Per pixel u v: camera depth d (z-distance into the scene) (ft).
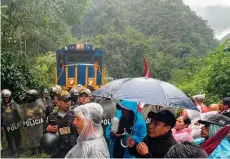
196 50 325.62
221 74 33.65
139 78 13.09
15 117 22.54
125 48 251.39
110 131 13.29
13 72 37.06
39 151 23.59
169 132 11.93
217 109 20.61
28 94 23.56
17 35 50.80
